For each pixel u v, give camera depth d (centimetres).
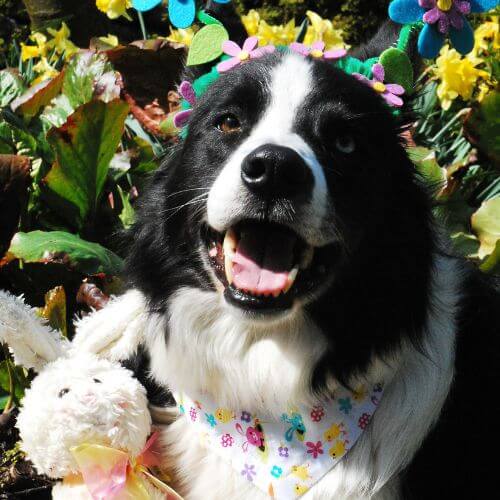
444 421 55
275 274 48
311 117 50
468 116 85
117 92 83
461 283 58
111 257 70
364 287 52
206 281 53
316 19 92
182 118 56
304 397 53
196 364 54
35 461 52
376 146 52
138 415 52
